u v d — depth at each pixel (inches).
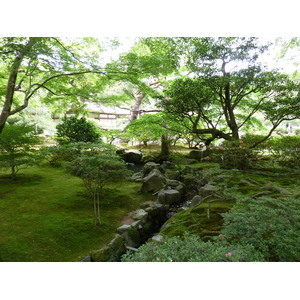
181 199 208.8
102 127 652.1
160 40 311.3
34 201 167.8
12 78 241.8
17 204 159.8
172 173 259.1
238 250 67.7
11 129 225.1
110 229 132.8
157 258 66.9
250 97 368.5
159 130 374.0
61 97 343.3
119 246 113.9
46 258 98.3
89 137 359.9
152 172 230.8
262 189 177.2
